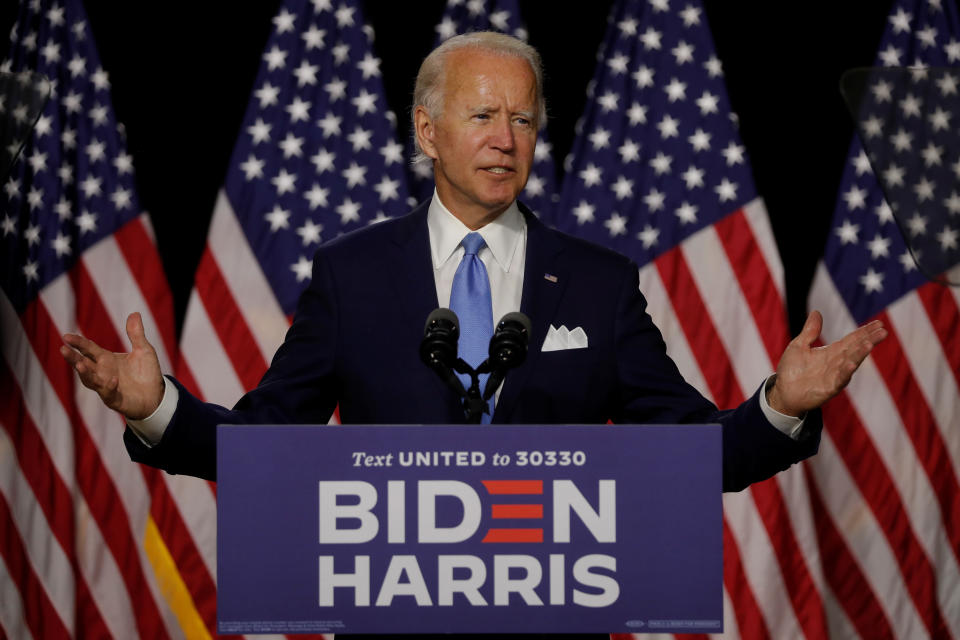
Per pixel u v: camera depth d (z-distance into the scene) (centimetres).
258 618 527
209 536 1638
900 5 1728
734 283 1659
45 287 1619
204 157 1802
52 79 1664
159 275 1655
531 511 530
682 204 1680
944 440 1658
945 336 1666
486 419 654
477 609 528
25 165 1639
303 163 1677
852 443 1664
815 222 1842
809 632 1616
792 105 1844
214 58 1802
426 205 738
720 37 1847
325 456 531
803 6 1838
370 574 528
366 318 689
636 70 1719
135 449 619
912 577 1645
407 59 1797
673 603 530
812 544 1634
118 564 1625
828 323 1669
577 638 614
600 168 1691
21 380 1605
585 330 690
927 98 1667
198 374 1628
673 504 532
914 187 1652
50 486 1600
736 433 628
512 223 723
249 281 1648
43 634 1580
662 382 697
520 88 684
